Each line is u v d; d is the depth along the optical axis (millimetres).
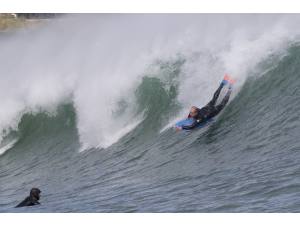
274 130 65625
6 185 80000
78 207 57094
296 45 76812
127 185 63594
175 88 81062
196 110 70562
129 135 80625
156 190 58844
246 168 58469
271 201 48188
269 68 76188
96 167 75375
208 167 62125
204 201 51500
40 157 88750
